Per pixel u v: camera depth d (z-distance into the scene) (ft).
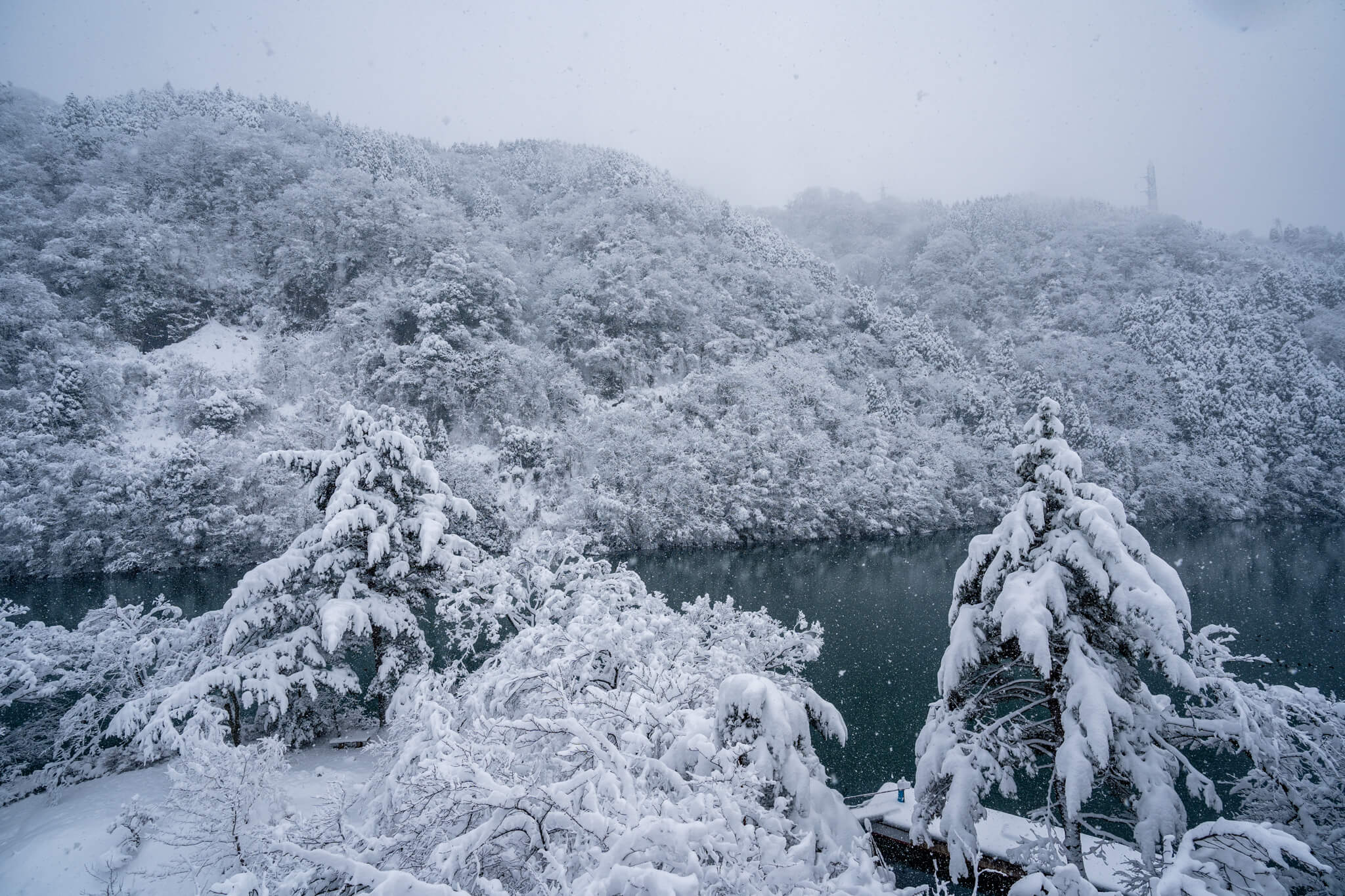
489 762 22.85
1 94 284.20
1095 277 357.82
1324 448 244.83
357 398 188.44
